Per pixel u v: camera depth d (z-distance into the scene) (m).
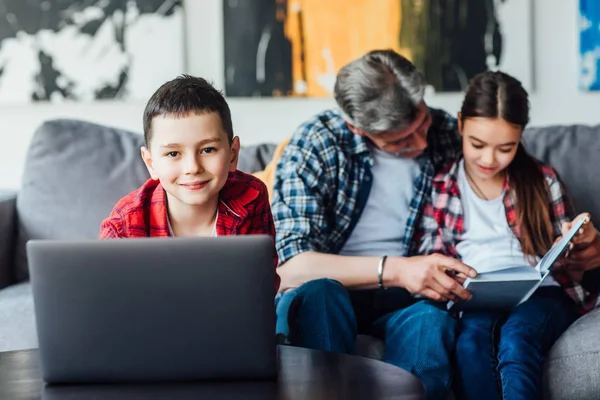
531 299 1.90
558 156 2.32
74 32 2.69
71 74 2.69
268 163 2.35
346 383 1.20
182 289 1.16
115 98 2.70
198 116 1.39
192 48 2.72
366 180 2.03
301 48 2.72
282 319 1.78
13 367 1.32
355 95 1.89
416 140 1.96
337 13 2.71
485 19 2.73
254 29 2.71
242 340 1.17
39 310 1.16
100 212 2.27
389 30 2.72
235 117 2.74
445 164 2.07
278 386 1.18
